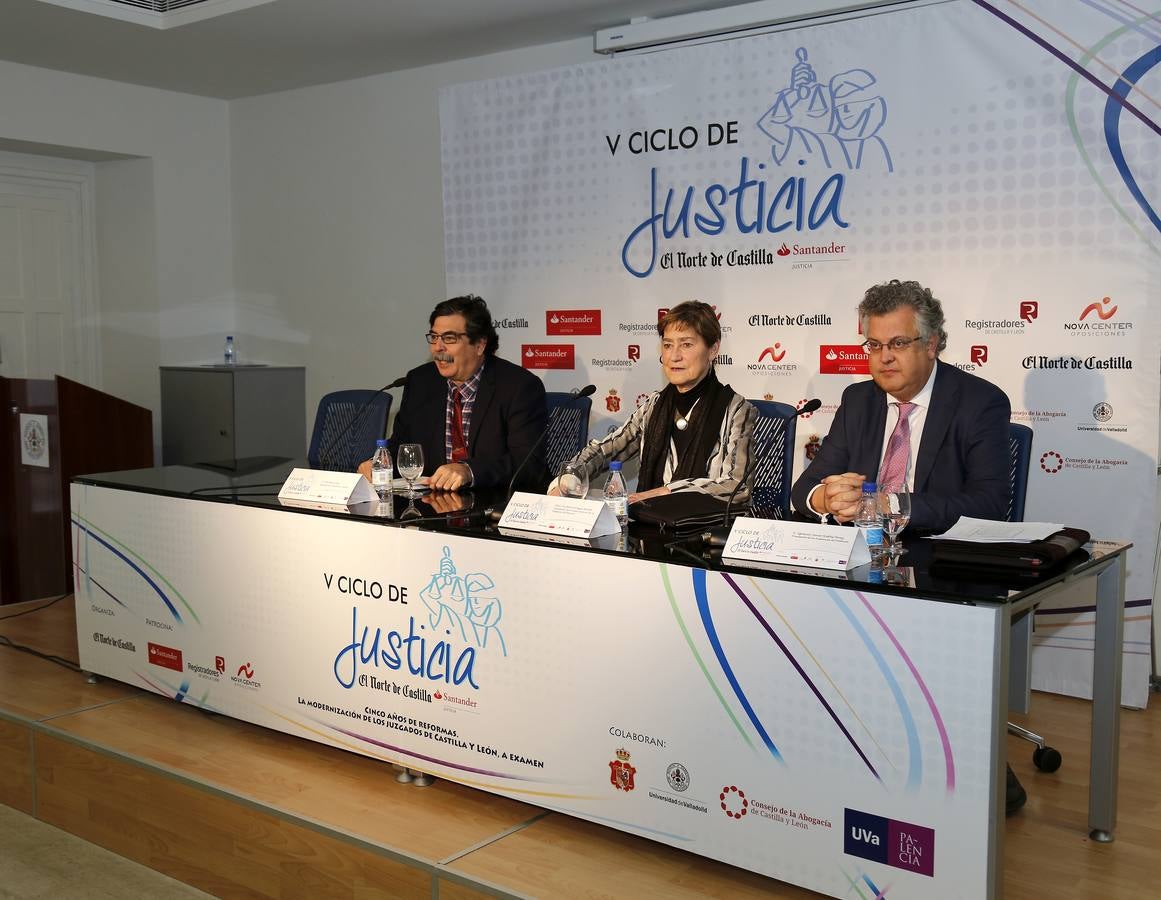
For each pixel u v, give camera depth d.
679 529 2.39
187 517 3.01
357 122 5.40
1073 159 3.36
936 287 3.65
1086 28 3.30
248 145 5.88
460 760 2.49
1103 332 3.36
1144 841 2.37
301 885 2.47
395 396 5.42
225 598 2.94
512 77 4.61
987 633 1.77
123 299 5.88
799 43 3.86
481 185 4.75
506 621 2.37
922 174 3.64
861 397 3.07
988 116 3.49
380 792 2.61
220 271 5.98
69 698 3.27
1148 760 2.89
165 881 2.70
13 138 5.14
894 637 1.86
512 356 4.75
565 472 2.79
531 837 2.37
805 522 2.10
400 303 5.35
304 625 2.77
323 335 5.68
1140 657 3.35
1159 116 3.21
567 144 4.49
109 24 4.46
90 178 5.89
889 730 1.88
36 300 5.75
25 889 2.62
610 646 2.22
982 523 2.32
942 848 1.85
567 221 4.53
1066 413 3.44
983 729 1.79
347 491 2.81
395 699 2.60
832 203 3.84
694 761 2.12
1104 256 3.33
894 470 3.00
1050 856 2.29
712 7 4.17
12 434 4.70
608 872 2.21
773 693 2.01
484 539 2.38
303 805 2.53
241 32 4.56
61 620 4.17
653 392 4.37
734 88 4.04
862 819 1.93
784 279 3.99
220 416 5.51
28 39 4.70
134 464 5.10
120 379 5.96
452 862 2.24
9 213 5.62
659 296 4.31
